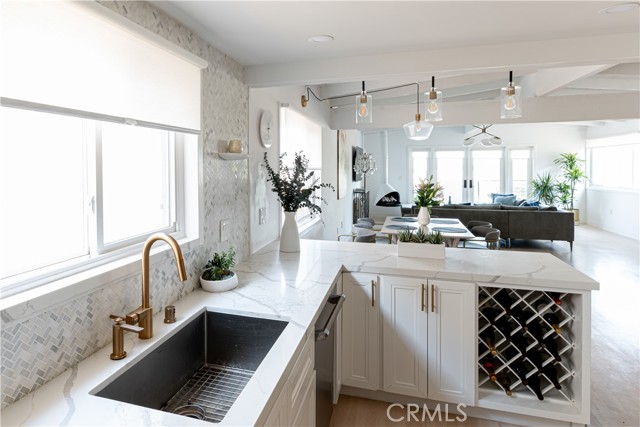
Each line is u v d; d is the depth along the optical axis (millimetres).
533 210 7211
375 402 2350
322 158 4898
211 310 1639
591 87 5023
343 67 2295
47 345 1085
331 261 2395
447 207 7629
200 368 1607
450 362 2127
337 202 6113
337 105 5320
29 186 1150
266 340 1571
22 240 1129
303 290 1863
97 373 1135
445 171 10688
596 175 9398
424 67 2205
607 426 2104
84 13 1115
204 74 1925
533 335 2158
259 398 1010
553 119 4988
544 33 1950
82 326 1211
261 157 2742
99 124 1379
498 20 1778
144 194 1666
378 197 10656
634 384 2516
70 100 1081
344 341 2311
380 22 1778
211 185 2012
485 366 2240
